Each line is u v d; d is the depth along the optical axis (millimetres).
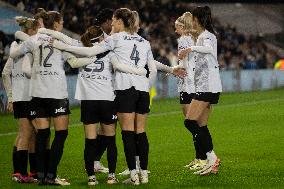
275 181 28016
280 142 40375
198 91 28594
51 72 26453
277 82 88312
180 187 26844
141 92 26828
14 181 28188
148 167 32250
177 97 73812
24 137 28016
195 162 31766
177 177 29188
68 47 26250
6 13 87750
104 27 28375
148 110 27234
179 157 35469
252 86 83750
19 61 27625
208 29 28781
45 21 26734
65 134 26938
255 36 108688
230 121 51781
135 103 26797
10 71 28031
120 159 34875
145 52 26938
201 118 29312
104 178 29094
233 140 41562
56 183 27125
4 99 59625
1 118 56250
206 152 29391
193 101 28828
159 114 57344
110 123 27016
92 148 26953
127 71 26406
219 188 26625
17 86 27766
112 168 27359
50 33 26688
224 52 97812
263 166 31859
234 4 121312
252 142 40531
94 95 26516
